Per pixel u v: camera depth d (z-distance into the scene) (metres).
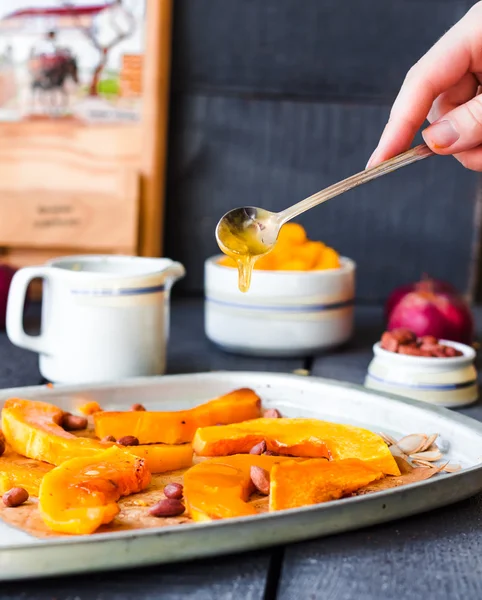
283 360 0.99
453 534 0.62
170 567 0.59
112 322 0.86
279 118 1.24
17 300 0.86
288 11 1.22
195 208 1.26
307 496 0.63
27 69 1.19
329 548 0.61
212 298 1.00
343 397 0.79
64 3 1.19
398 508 0.62
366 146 1.24
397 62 1.22
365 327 1.13
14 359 0.96
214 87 1.23
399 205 1.25
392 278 1.26
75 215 1.19
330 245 1.26
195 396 0.82
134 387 0.80
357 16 1.22
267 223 0.75
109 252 1.19
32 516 0.63
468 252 1.26
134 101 1.20
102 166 1.20
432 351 0.88
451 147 0.73
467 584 0.58
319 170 1.25
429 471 0.69
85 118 1.20
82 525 0.60
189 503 0.62
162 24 1.19
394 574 0.58
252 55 1.23
